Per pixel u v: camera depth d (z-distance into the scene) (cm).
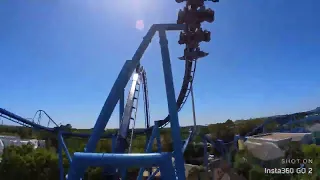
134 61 2900
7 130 12800
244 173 5853
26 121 4975
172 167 1906
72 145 8881
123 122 2827
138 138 9381
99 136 2641
